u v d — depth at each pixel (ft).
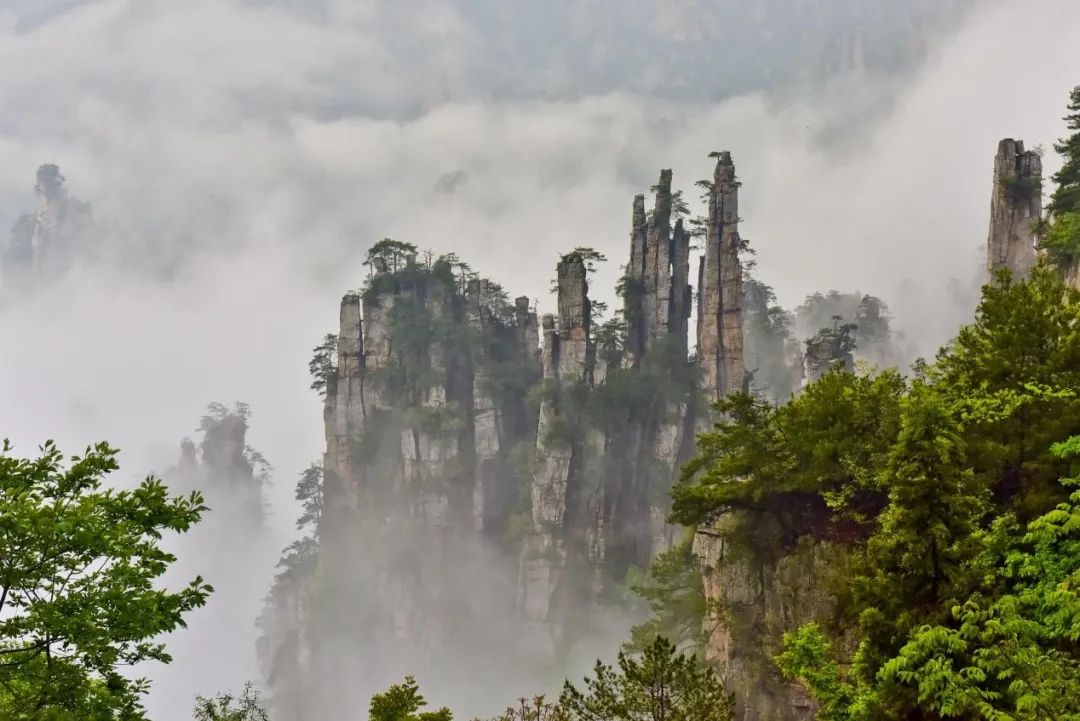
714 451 187.32
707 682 98.73
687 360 535.19
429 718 105.09
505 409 593.01
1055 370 145.18
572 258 545.03
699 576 260.62
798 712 177.17
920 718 89.10
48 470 83.56
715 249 529.45
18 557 76.89
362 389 606.55
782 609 177.47
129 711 83.20
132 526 83.56
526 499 561.84
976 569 95.86
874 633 97.04
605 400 520.83
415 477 581.53
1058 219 301.02
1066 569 99.71
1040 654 85.56
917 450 96.32
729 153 533.14
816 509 178.81
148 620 79.56
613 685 101.96
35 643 78.43
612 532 521.65
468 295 614.75
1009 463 139.64
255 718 163.12
